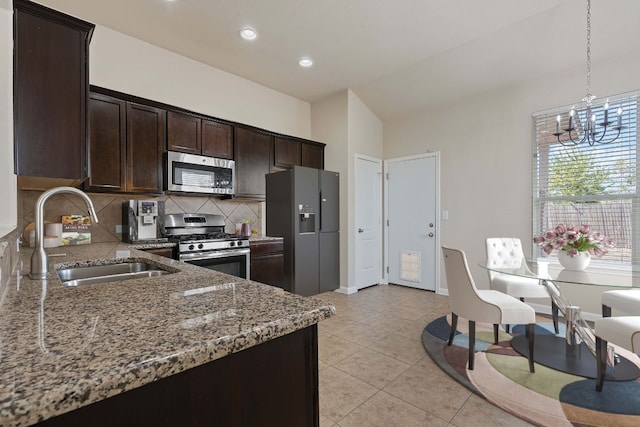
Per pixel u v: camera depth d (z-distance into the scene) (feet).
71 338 1.90
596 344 6.14
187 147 10.52
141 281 3.62
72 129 5.70
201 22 9.36
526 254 11.43
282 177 12.95
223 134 11.51
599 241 7.11
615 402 5.69
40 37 5.40
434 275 14.14
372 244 15.38
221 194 11.34
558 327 9.56
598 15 8.64
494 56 10.85
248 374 2.27
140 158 9.49
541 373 6.74
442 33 9.94
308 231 13.33
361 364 7.30
